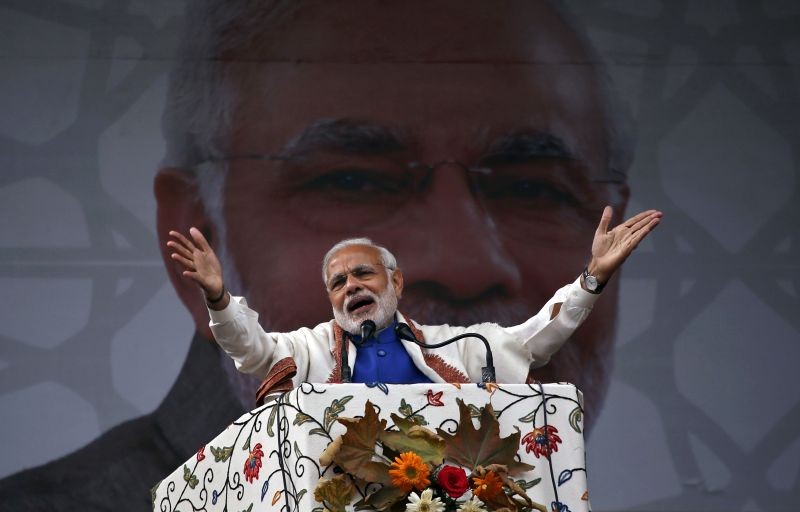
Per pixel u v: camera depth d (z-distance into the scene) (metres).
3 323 18.23
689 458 18.28
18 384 18.00
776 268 19.23
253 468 9.91
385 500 9.20
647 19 20.28
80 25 19.67
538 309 19.03
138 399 18.14
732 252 19.27
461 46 20.03
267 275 18.94
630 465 18.20
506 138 19.73
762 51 20.20
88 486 17.72
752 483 18.14
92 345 18.30
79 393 18.08
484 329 12.33
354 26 20.00
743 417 18.45
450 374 11.84
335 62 19.84
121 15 19.77
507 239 19.23
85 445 17.88
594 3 20.31
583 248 19.36
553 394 9.98
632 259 19.12
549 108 19.86
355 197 19.33
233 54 19.75
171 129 19.42
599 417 18.42
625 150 19.80
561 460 9.83
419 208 19.33
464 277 19.02
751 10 20.30
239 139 19.44
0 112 19.17
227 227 19.08
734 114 19.95
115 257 18.75
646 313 18.91
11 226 18.69
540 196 19.52
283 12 19.95
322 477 9.27
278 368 11.15
